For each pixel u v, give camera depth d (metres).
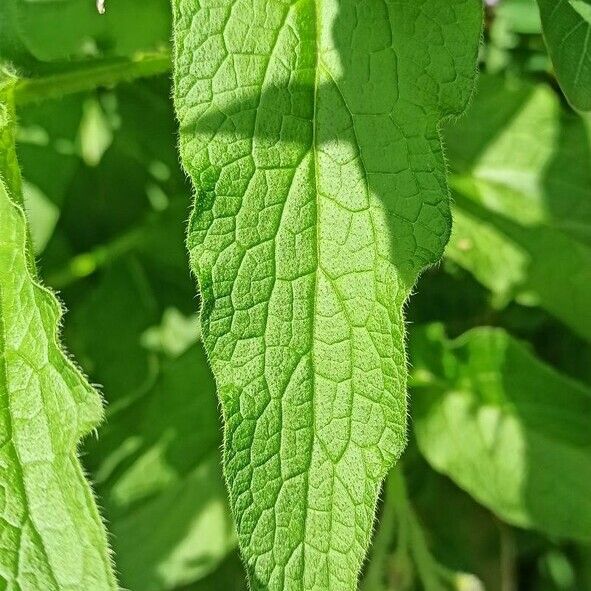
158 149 0.23
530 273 0.21
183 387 0.22
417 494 0.24
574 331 0.22
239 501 0.13
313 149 0.14
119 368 0.24
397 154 0.14
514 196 0.21
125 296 0.24
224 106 0.13
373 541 0.22
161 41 0.20
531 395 0.21
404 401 0.13
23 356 0.14
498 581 0.24
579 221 0.21
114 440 0.22
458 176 0.21
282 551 0.13
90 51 0.20
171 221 0.24
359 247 0.13
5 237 0.14
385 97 0.14
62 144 0.23
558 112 0.21
